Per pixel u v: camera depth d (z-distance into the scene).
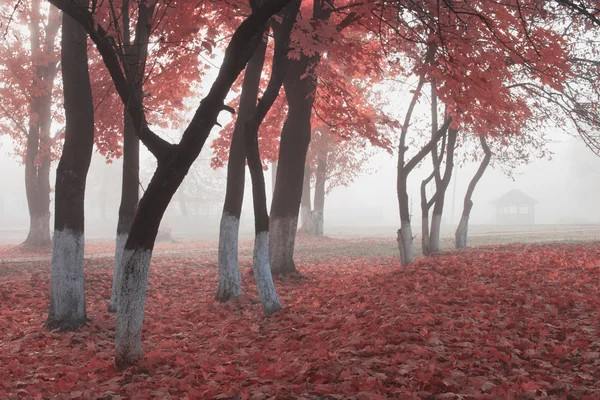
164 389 5.35
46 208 28.50
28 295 12.53
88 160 9.39
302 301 10.50
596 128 15.31
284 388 5.00
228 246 11.69
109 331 9.31
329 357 5.83
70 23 9.08
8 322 9.88
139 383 5.69
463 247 21.81
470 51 8.98
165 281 15.42
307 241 31.28
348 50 10.47
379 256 23.19
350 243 29.36
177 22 8.02
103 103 14.37
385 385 4.99
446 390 4.79
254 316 10.00
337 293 10.40
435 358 5.48
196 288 14.42
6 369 6.63
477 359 5.56
